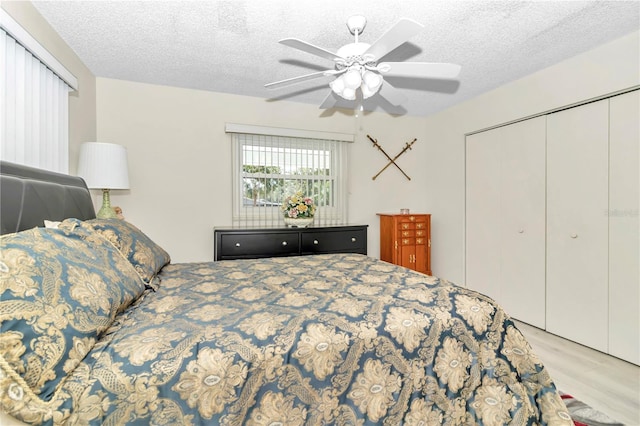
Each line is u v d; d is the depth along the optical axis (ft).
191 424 2.77
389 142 13.78
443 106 12.71
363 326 3.68
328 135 12.48
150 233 10.52
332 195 12.73
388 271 6.08
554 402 4.03
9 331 2.27
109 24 6.88
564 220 8.81
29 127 6.00
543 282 9.39
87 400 2.50
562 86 8.70
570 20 6.76
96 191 9.66
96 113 9.75
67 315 2.72
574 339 8.55
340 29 7.06
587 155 8.25
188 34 7.32
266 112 11.76
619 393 6.11
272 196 11.88
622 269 7.56
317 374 3.30
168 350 2.98
